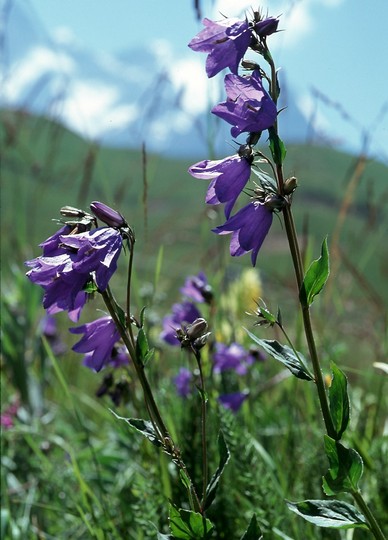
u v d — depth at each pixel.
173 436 3.11
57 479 3.48
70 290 2.00
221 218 4.31
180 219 5.15
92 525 3.00
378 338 4.38
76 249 1.96
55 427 4.45
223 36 2.05
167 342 3.75
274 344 2.02
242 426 3.49
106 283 1.95
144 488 2.90
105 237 1.99
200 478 2.99
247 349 4.07
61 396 4.75
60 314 5.34
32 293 4.62
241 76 2.02
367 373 3.70
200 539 2.03
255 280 4.38
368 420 3.70
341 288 4.96
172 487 3.03
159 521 2.84
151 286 4.24
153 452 3.14
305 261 3.94
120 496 3.35
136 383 3.45
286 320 4.47
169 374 4.00
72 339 5.30
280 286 5.00
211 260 4.45
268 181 2.05
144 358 2.02
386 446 3.26
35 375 4.60
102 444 4.19
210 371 3.51
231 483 3.04
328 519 1.99
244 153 2.05
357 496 2.00
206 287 3.73
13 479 3.60
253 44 2.04
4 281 5.09
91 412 4.89
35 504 3.11
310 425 3.55
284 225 2.07
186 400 3.51
